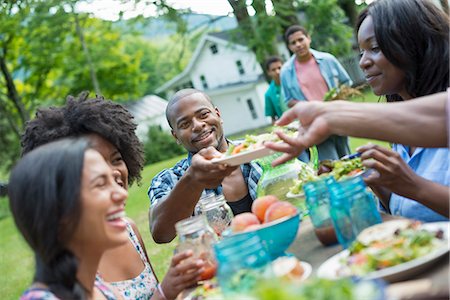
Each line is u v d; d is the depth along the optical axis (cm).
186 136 354
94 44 2527
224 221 273
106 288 228
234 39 1577
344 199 207
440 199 228
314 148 345
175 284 224
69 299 187
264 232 211
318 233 225
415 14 251
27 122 298
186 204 289
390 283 166
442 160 250
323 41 1731
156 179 362
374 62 266
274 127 271
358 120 193
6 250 1191
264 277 158
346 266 174
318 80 758
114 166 296
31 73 2378
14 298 789
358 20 276
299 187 268
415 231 180
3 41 2159
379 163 229
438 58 250
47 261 187
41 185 183
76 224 186
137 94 2864
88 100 301
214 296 184
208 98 364
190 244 226
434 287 157
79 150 189
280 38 2441
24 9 1812
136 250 288
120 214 196
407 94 271
